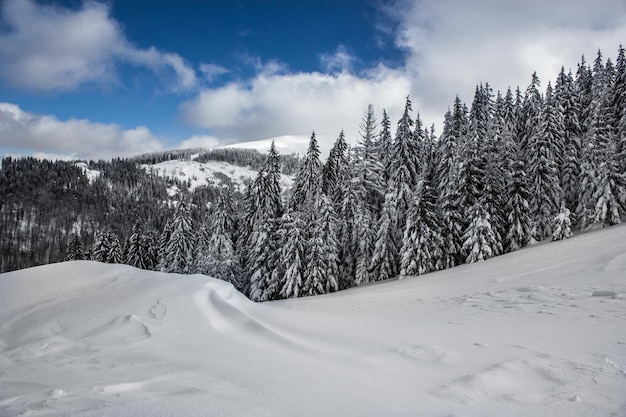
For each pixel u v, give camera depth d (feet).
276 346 18.66
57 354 15.76
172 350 16.81
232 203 145.69
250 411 10.09
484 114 150.92
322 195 111.75
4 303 24.02
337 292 103.40
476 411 11.48
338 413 10.63
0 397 10.51
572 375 15.05
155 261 178.40
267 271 113.70
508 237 103.14
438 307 41.50
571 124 125.39
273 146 133.39
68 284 27.48
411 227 103.81
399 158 121.08
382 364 16.42
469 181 107.24
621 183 101.60
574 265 65.36
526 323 27.17
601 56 137.59
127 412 9.40
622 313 28.02
